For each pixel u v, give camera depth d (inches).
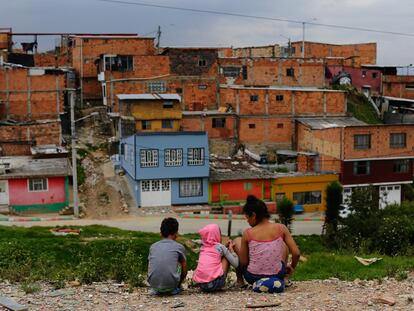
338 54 2910.9
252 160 1998.0
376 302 399.2
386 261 815.1
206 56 2284.7
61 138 1964.8
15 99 2070.6
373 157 1811.0
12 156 1801.2
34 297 436.5
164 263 434.9
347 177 1802.4
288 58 2418.8
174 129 2027.6
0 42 2583.7
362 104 2495.1
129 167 1754.4
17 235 1122.0
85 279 515.8
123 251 861.8
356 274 639.8
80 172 1825.8
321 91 2196.1
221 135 2108.8
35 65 2493.8
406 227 1123.3
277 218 1536.7
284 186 1775.3
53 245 997.8
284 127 2162.9
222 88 2246.6
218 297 422.6
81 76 2410.2
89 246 1007.0
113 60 2201.0
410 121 2362.2
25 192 1585.9
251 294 428.8
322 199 1801.2
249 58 2369.6
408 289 478.0
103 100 2317.9
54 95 2103.8
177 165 1708.9
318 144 1955.0
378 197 1427.2
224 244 487.5
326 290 462.0
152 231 1395.2
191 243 1167.6
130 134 1977.1
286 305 389.7
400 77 2640.3
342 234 1256.2
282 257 439.2
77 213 1536.7
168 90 2251.5
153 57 2228.1
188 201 1729.8
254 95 2130.9
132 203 1696.6
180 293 444.8
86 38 2406.5
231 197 1755.7
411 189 1920.5
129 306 400.8
